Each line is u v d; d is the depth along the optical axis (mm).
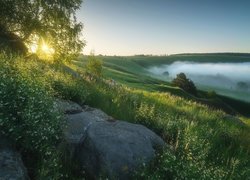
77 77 19453
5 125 6777
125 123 8930
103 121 9016
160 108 17578
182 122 13031
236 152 11820
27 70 11609
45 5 42750
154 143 8273
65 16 44031
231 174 8445
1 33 38875
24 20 40781
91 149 7402
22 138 6852
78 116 9117
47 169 6043
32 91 7523
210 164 8883
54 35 42688
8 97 7172
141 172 6883
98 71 50812
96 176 7035
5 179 5559
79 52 45188
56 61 41062
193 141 9383
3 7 39562
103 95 15148
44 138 6781
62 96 11969
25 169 6211
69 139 7793
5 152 6281
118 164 7035
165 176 6871
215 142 12047
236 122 24375
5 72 10117
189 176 6836
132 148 7504
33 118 6676
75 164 7375
